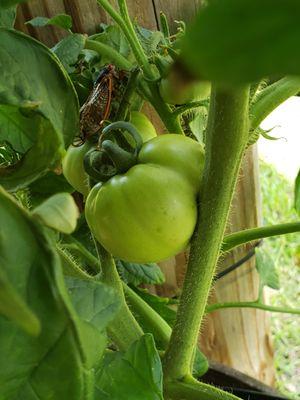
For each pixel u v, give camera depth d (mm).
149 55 250
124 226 176
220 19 50
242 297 423
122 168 183
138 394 177
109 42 269
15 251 116
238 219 375
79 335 118
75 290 146
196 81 56
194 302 203
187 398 214
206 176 179
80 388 129
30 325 82
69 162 219
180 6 298
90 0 289
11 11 196
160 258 186
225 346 454
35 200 245
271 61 50
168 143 186
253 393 332
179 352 212
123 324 215
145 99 240
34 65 167
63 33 299
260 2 50
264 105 194
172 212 175
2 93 154
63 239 279
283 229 223
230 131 166
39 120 159
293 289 676
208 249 192
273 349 570
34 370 129
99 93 217
